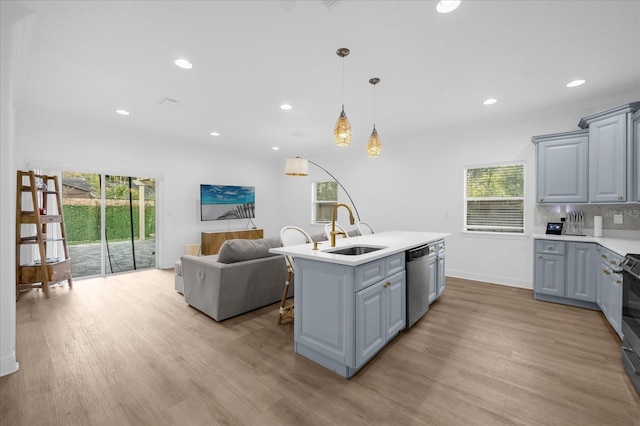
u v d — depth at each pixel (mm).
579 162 3406
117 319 2996
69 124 4254
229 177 6430
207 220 5930
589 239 3219
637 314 1964
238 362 2184
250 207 6766
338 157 6336
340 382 1938
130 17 1995
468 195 4676
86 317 3045
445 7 1876
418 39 2248
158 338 2572
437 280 3432
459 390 1851
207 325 2859
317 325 2150
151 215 5453
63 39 2244
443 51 2420
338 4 1847
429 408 1688
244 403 1728
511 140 4191
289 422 1578
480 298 3666
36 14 1941
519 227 4227
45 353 2289
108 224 4922
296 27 2109
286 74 2854
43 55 2477
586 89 3182
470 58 2531
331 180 6535
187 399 1760
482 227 4547
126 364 2141
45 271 3688
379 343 2223
